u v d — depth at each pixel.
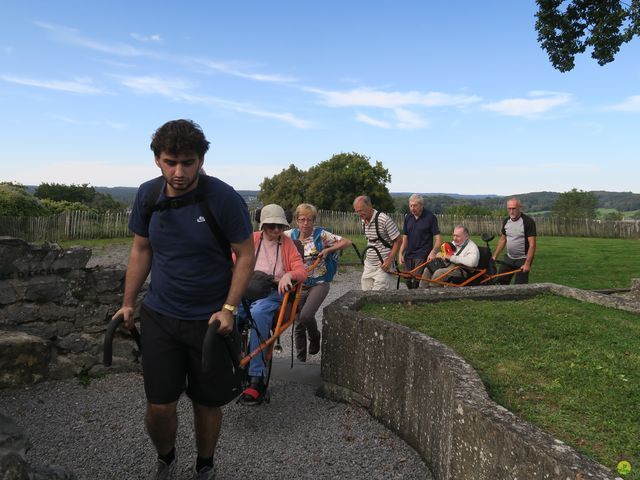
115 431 3.79
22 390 4.41
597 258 18.28
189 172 2.50
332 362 4.47
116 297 4.95
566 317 4.91
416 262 7.54
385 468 3.37
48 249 4.74
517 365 3.66
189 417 4.01
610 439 2.59
